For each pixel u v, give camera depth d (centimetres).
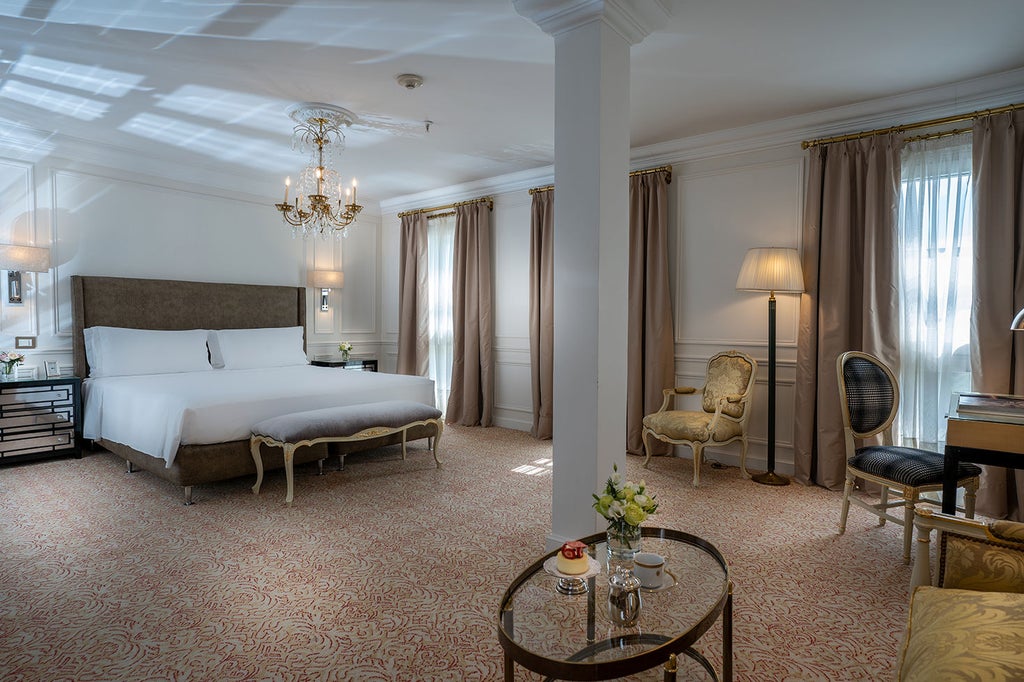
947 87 349
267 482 389
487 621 213
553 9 246
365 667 185
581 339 250
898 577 253
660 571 164
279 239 615
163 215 531
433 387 489
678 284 467
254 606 223
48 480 388
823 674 183
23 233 454
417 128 432
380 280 712
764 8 264
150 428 363
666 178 462
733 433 395
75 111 404
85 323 477
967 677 108
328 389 421
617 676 124
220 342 530
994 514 328
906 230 369
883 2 258
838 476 380
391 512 331
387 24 280
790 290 381
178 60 321
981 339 333
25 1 260
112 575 249
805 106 385
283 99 378
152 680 177
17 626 207
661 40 296
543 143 468
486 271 584
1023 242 323
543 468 429
